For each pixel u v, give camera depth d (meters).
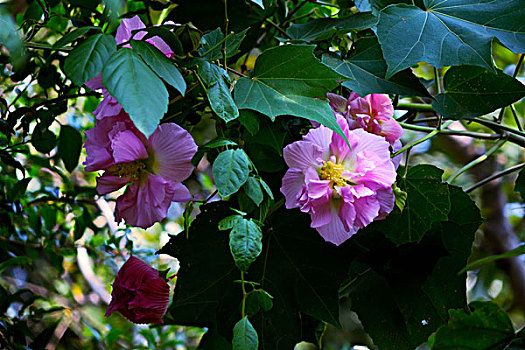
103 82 1.12
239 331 1.16
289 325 1.31
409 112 1.40
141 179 1.20
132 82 1.12
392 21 1.22
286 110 1.20
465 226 1.32
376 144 1.22
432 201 1.29
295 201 1.21
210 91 1.19
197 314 1.33
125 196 1.21
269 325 1.31
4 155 1.37
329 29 1.30
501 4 1.23
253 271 1.31
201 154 1.20
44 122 1.40
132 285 1.25
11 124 1.36
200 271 1.31
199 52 1.22
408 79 1.26
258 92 1.21
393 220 1.30
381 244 1.31
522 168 1.32
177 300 1.31
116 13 1.20
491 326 1.28
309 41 1.30
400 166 1.32
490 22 1.23
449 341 1.28
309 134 1.22
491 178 1.38
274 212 1.30
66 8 1.38
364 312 1.36
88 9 1.35
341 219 1.21
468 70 1.30
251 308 1.18
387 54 1.21
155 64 1.15
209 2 1.39
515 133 1.37
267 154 1.28
